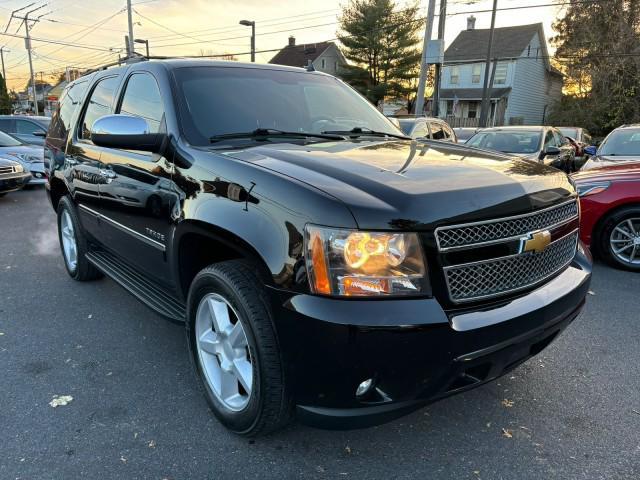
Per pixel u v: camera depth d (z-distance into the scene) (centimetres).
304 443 249
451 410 278
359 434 257
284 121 327
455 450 245
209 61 349
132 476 226
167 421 266
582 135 1866
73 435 253
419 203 199
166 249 288
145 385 301
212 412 262
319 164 233
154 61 344
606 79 2969
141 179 307
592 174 578
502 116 4025
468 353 201
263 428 229
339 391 198
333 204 195
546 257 242
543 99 4441
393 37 4006
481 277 210
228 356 246
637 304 438
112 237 369
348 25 4038
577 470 232
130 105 349
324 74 409
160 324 387
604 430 261
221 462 235
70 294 451
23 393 291
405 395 201
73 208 443
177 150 279
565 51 3459
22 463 233
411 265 194
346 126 355
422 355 193
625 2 3019
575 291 249
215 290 242
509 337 212
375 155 261
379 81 4147
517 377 313
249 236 216
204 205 246
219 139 290
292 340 201
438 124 1188
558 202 245
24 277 501
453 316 201
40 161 1131
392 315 189
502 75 4003
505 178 234
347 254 190
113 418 268
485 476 228
